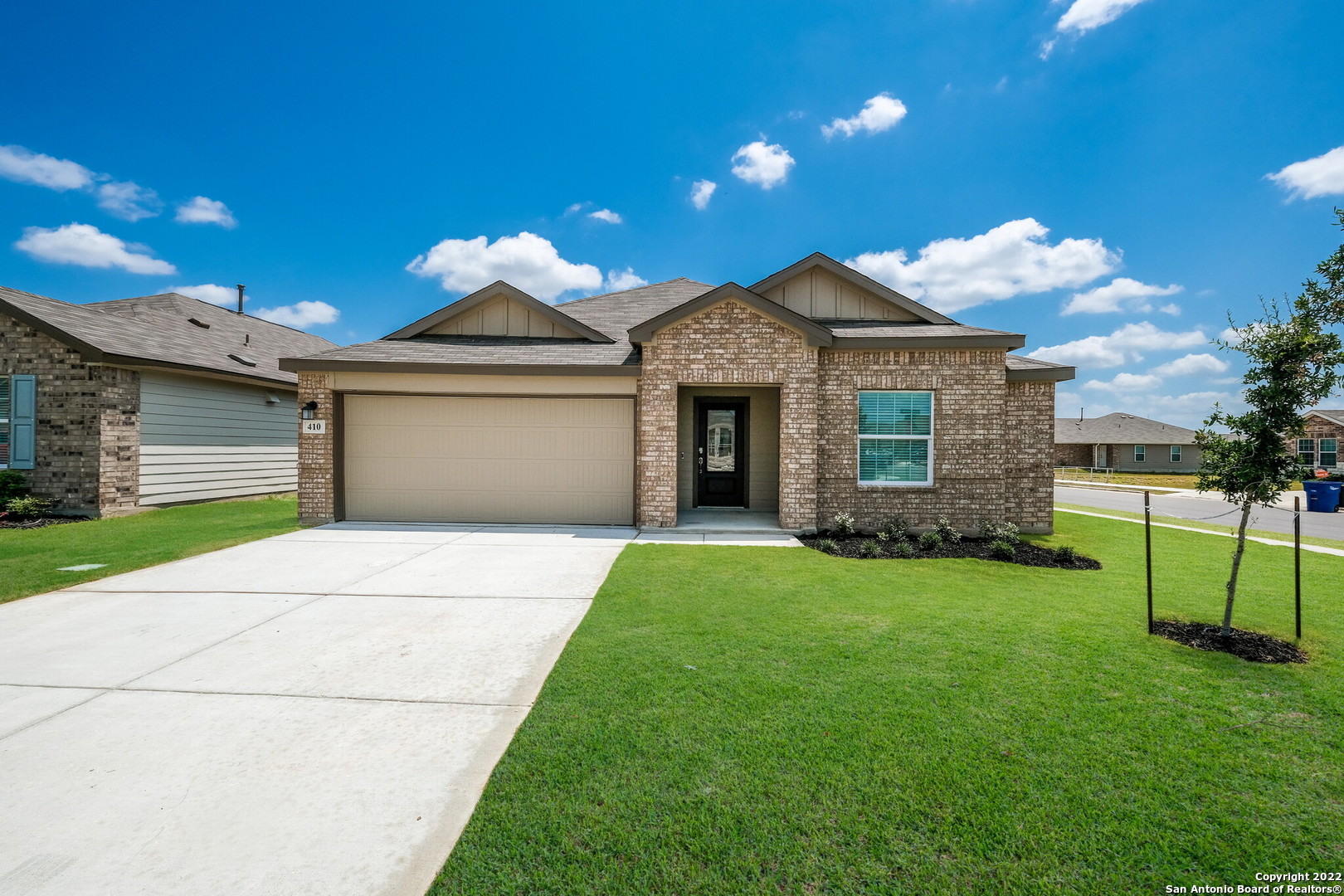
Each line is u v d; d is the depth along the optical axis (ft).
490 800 8.79
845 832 8.09
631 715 11.28
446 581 21.89
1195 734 10.70
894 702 11.84
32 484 38.32
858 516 33.63
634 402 34.55
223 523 35.86
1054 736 10.56
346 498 35.35
